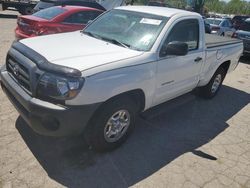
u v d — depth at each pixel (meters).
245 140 4.55
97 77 3.12
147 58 3.72
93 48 3.71
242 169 3.76
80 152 3.64
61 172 3.26
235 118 5.38
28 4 18.88
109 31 4.38
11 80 3.60
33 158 3.42
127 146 3.93
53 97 3.01
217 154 4.03
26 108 3.17
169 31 4.08
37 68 3.13
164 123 4.75
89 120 3.27
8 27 13.29
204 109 5.61
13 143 3.65
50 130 3.14
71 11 7.39
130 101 3.69
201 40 4.90
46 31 6.92
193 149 4.08
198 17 4.79
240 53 6.64
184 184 3.32
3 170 3.17
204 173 3.57
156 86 4.01
